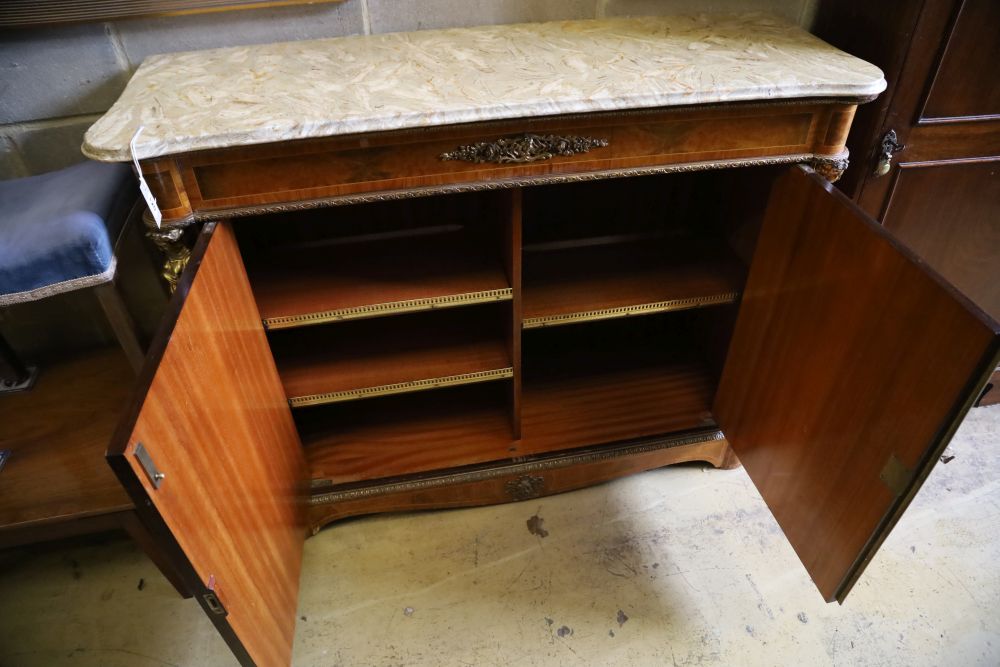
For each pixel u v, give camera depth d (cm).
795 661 115
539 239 146
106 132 84
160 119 87
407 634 121
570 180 99
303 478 128
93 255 90
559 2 122
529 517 141
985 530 135
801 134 101
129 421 59
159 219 87
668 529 138
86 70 112
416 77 97
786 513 114
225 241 94
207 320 82
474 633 121
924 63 108
